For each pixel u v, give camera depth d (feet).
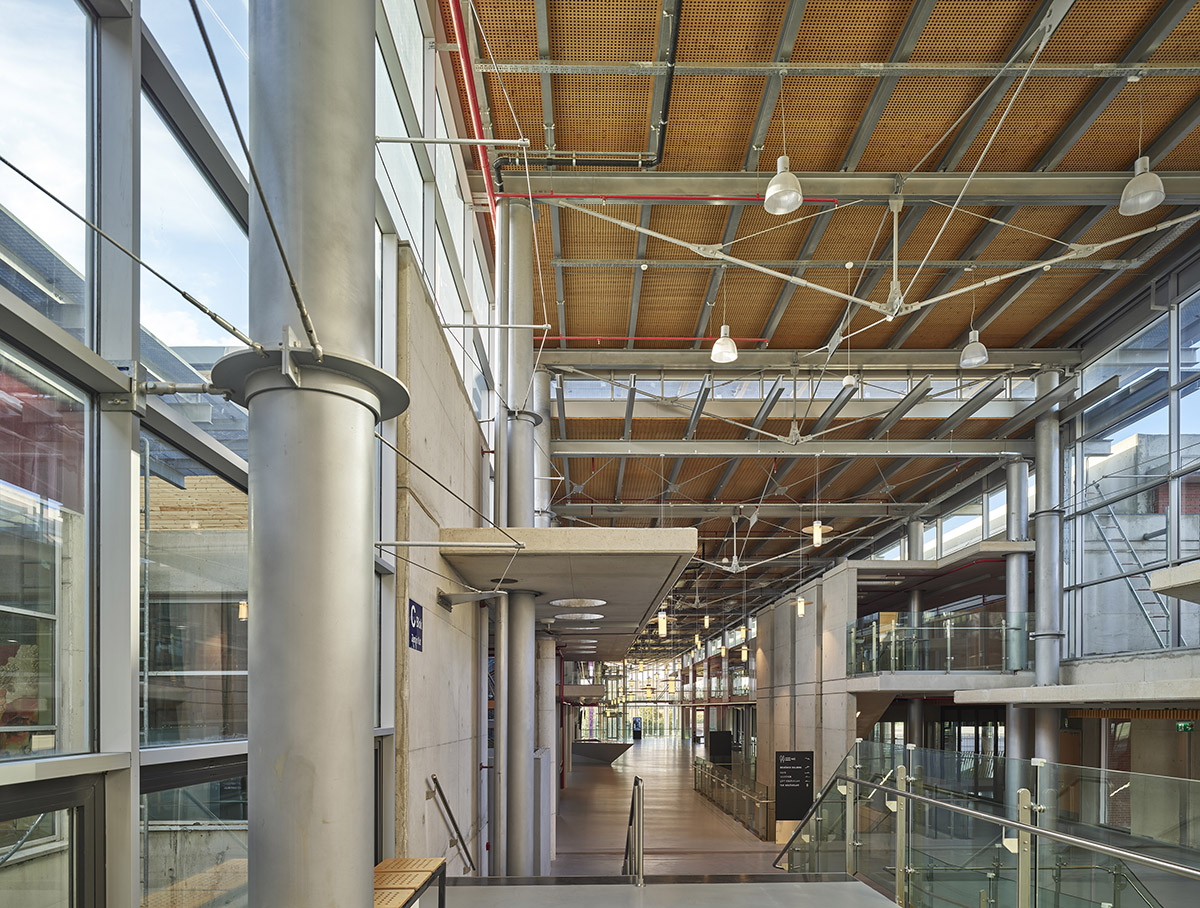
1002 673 59.16
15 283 8.87
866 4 24.94
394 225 23.27
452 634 29.66
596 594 36.81
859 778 31.09
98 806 9.91
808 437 53.42
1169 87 28.14
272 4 10.50
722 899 22.41
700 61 27.30
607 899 22.20
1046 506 54.13
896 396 53.62
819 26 25.88
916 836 25.70
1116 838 16.34
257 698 9.80
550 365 50.08
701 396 50.57
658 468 66.95
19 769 8.33
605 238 38.14
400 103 25.75
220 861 13.33
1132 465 48.91
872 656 62.90
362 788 10.05
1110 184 32.35
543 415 49.70
